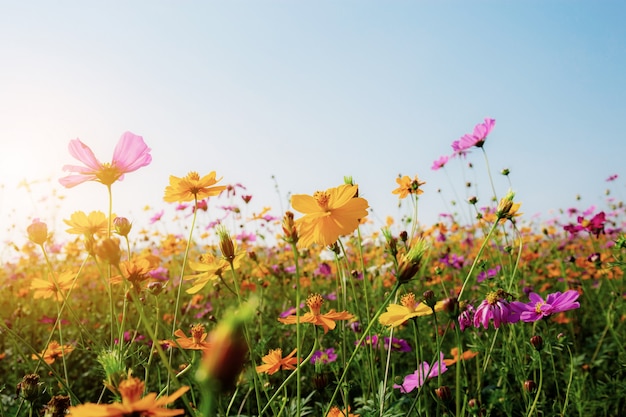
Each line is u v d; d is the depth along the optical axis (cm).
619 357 91
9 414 65
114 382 31
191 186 53
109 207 44
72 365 105
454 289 120
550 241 181
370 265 130
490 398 75
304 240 43
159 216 167
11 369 103
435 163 134
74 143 43
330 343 94
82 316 139
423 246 38
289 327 97
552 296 61
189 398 83
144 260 49
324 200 45
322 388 55
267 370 51
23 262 201
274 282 135
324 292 139
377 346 71
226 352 16
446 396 50
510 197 47
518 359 73
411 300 51
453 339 104
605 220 106
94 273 169
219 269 53
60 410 41
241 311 17
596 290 137
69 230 51
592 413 79
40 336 130
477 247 167
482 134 100
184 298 140
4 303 136
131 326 112
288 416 58
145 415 23
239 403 72
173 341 44
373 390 59
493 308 59
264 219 151
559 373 90
